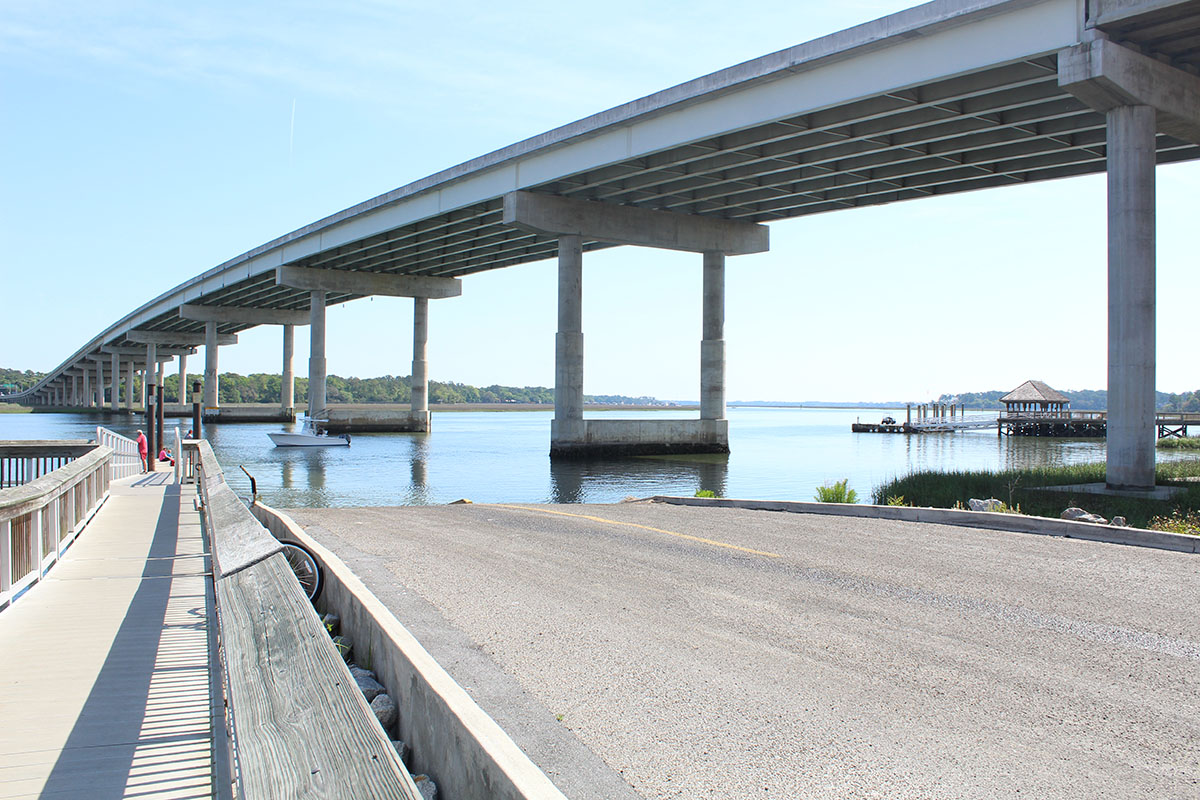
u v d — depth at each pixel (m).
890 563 10.96
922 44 31.44
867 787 4.74
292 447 67.75
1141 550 11.74
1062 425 95.19
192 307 116.25
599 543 13.23
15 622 8.25
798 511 17.77
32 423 116.69
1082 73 24.55
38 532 10.12
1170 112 26.02
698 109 39.97
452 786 4.62
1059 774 4.88
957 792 4.67
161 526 15.09
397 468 48.53
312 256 78.38
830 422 182.25
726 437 60.72
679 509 18.73
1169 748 5.23
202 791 4.57
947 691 6.23
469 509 19.91
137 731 5.44
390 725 5.84
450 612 8.73
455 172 55.72
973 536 13.22
